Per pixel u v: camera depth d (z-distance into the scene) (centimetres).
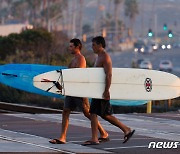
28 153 3822
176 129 5128
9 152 3816
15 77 5025
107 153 3909
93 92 4112
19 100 10625
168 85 4328
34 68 5088
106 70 4103
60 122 5403
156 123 5534
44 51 17462
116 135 4678
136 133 4825
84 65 4244
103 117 4147
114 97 4178
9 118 5638
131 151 4006
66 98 4200
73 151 3931
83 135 4631
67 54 14812
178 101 8488
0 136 4491
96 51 4147
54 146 4094
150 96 4272
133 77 4231
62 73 4119
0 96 10725
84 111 4238
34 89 5066
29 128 4972
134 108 8406
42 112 7912
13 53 17538
